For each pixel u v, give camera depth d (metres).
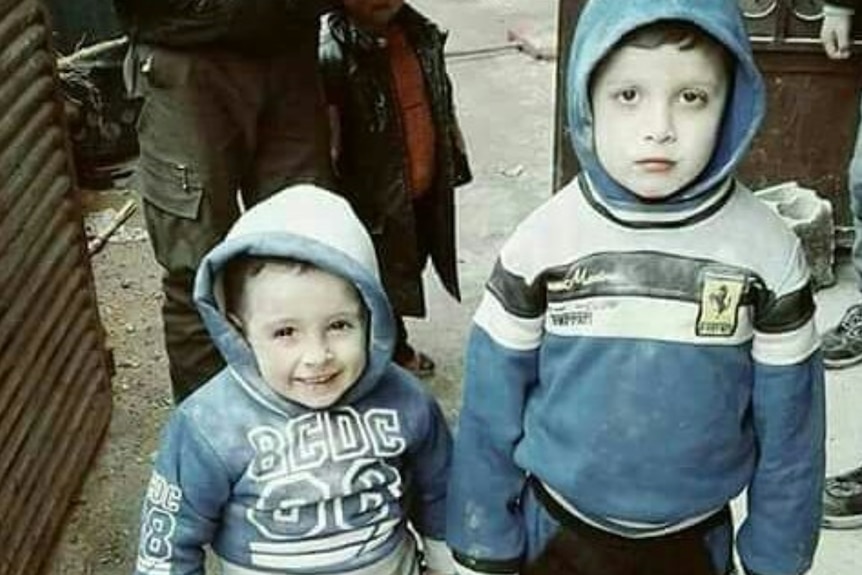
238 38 2.37
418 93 2.71
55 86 2.53
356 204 2.75
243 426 1.49
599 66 1.30
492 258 3.71
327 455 1.49
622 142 1.31
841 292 3.43
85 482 2.69
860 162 2.80
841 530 2.49
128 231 3.95
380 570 1.55
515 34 5.58
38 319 2.41
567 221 1.39
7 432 2.23
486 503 1.53
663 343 1.36
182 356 2.59
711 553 1.52
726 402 1.38
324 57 2.64
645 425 1.38
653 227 1.35
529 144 4.54
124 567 2.46
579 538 1.50
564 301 1.39
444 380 3.08
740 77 1.32
